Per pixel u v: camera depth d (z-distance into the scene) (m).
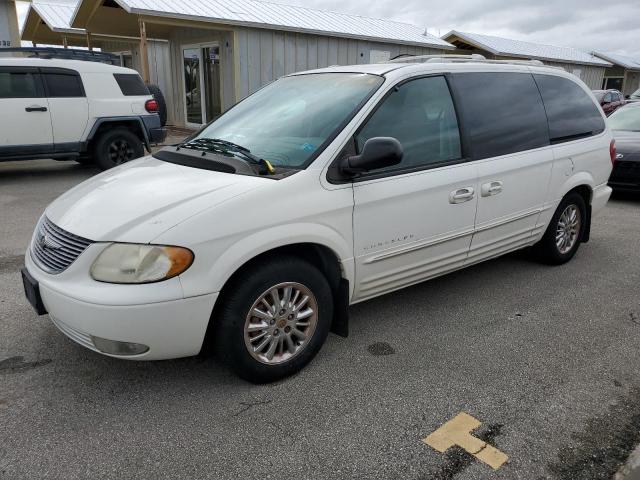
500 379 3.23
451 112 3.90
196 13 12.95
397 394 3.06
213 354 3.14
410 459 2.54
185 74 16.45
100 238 2.69
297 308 3.16
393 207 3.44
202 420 2.81
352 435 2.71
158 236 2.65
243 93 14.10
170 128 16.59
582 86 5.25
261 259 3.00
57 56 9.79
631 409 2.95
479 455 2.57
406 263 3.66
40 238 3.11
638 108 9.48
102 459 2.52
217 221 2.75
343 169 3.20
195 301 2.71
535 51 27.80
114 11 13.90
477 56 4.49
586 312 4.21
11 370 3.25
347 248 3.27
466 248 4.07
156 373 3.25
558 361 3.46
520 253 5.70
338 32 15.14
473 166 3.93
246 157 3.30
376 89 3.52
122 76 9.85
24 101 8.76
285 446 2.62
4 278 4.72
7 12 16.75
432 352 3.55
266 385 3.14
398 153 3.03
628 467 2.50
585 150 5.02
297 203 3.00
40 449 2.58
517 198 4.36
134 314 2.61
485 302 4.37
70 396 3.00
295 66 14.95
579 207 5.21
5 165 11.12
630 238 6.38
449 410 2.92
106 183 3.30
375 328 3.88
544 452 2.60
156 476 2.42
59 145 9.22
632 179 8.09
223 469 2.47
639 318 4.12
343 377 3.23
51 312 2.88
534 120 4.55
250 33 13.84
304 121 3.53
